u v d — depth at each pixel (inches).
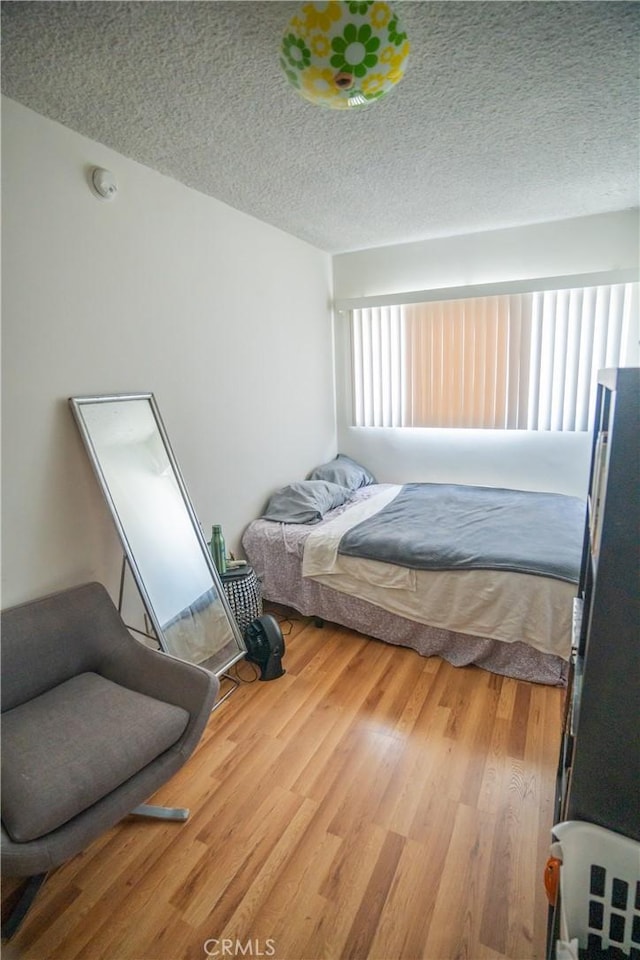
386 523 114.3
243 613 102.0
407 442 160.6
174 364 95.0
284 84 61.6
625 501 36.7
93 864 57.8
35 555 71.4
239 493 117.6
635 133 77.4
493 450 148.3
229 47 54.1
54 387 72.4
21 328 67.2
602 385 47.8
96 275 77.6
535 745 74.5
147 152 80.0
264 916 51.8
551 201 111.4
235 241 110.6
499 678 91.6
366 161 85.8
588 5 49.0
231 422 113.1
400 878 55.2
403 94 64.7
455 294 138.6
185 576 89.4
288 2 47.2
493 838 59.6
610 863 41.5
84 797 50.3
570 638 84.9
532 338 135.4
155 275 89.0
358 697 87.4
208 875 56.2
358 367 162.4
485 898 52.8
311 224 123.6
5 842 45.4
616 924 42.9
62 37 51.8
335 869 56.4
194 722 62.8
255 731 79.4
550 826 61.1
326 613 109.7
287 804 65.5
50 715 60.4
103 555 81.7
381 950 48.6
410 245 146.5
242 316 114.7
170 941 49.9
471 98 66.1
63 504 74.7
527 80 62.0
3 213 63.9
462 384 146.6
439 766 71.1
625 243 121.3
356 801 65.6
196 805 65.7
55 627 68.2
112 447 80.3
